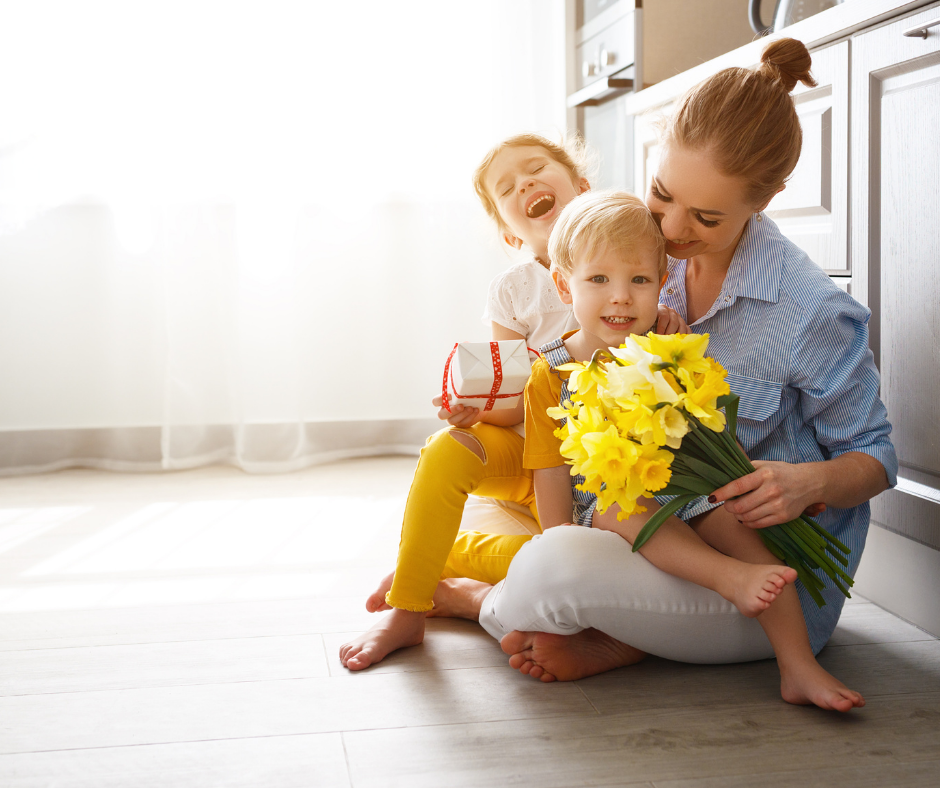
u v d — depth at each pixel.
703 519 1.18
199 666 1.26
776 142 1.10
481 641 1.35
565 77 2.68
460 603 1.42
